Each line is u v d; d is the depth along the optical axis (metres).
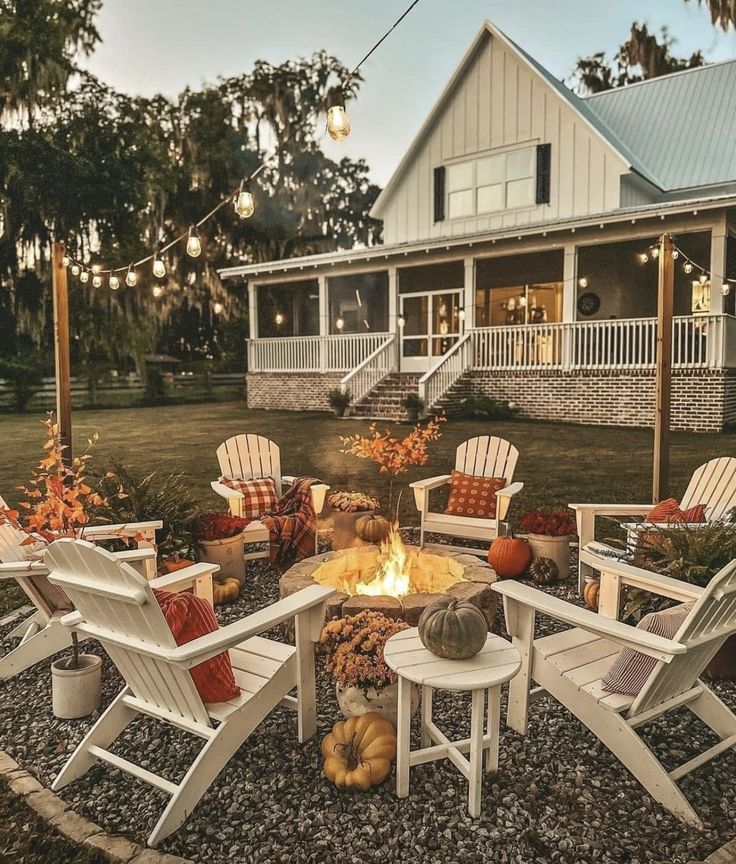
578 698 2.69
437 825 2.38
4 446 11.98
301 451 10.78
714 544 3.64
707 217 13.02
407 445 5.53
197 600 2.62
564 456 9.78
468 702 3.28
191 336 32.31
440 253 16.39
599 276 16.44
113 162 23.72
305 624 2.88
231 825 2.41
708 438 11.52
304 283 22.20
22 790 2.61
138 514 4.67
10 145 21.66
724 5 16.42
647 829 2.37
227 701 2.58
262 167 4.33
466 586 3.92
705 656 2.65
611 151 15.66
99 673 3.22
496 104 17.31
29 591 3.56
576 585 4.85
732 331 13.11
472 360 16.05
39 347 23.45
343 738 2.68
